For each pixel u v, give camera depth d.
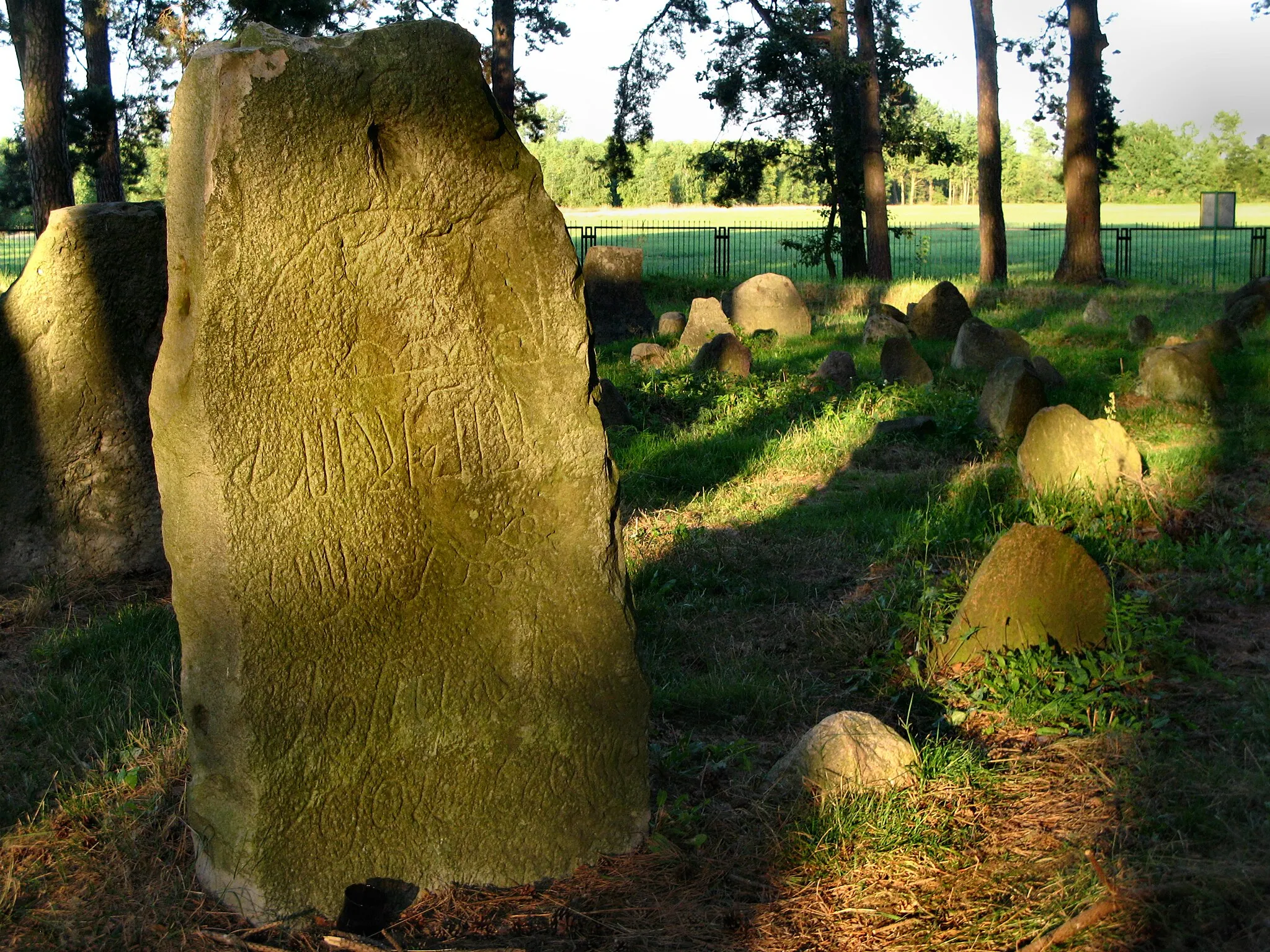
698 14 29.02
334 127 3.04
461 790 3.40
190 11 21.48
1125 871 3.15
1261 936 2.83
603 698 3.52
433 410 3.27
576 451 3.42
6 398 6.23
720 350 12.77
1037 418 7.62
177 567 3.18
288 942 3.19
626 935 3.15
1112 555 6.21
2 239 41.50
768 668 5.05
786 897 3.30
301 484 3.15
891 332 15.49
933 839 3.50
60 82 18.11
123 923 3.22
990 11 26.58
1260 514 7.09
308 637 3.21
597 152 83.12
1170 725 4.14
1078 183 24.89
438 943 3.16
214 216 2.96
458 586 3.35
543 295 3.35
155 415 3.13
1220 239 46.12
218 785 3.24
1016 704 4.37
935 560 6.39
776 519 7.36
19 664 5.26
